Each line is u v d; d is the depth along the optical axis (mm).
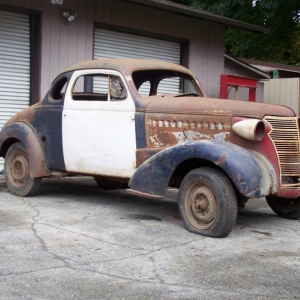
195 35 13891
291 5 22812
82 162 7309
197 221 6039
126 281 4359
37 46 10953
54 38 11102
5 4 10336
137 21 12547
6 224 6176
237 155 5777
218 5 19672
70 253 5082
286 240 5898
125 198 8367
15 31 10789
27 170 8023
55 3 10852
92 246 5344
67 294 4051
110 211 7211
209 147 5875
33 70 11023
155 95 7305
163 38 13383
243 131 5980
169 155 6184
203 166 6191
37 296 3992
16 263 4727
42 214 6805
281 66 18781
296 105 13969
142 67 7266
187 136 6449
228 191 5777
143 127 6715
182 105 6527
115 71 7113
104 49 12219
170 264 4840
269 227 6590
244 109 6207
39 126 7910
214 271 4676
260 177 5812
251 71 16000
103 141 7078
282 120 6285
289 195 6262
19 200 7820
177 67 7781
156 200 8289
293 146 6344
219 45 14531
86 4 11570
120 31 12477
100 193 8797
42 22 10898
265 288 4285
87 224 6309
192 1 20594
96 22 11789
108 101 7090
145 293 4105
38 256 4953
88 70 7406
